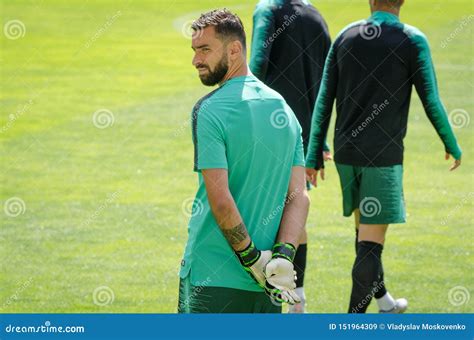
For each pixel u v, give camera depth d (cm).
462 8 7650
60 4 8181
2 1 8019
